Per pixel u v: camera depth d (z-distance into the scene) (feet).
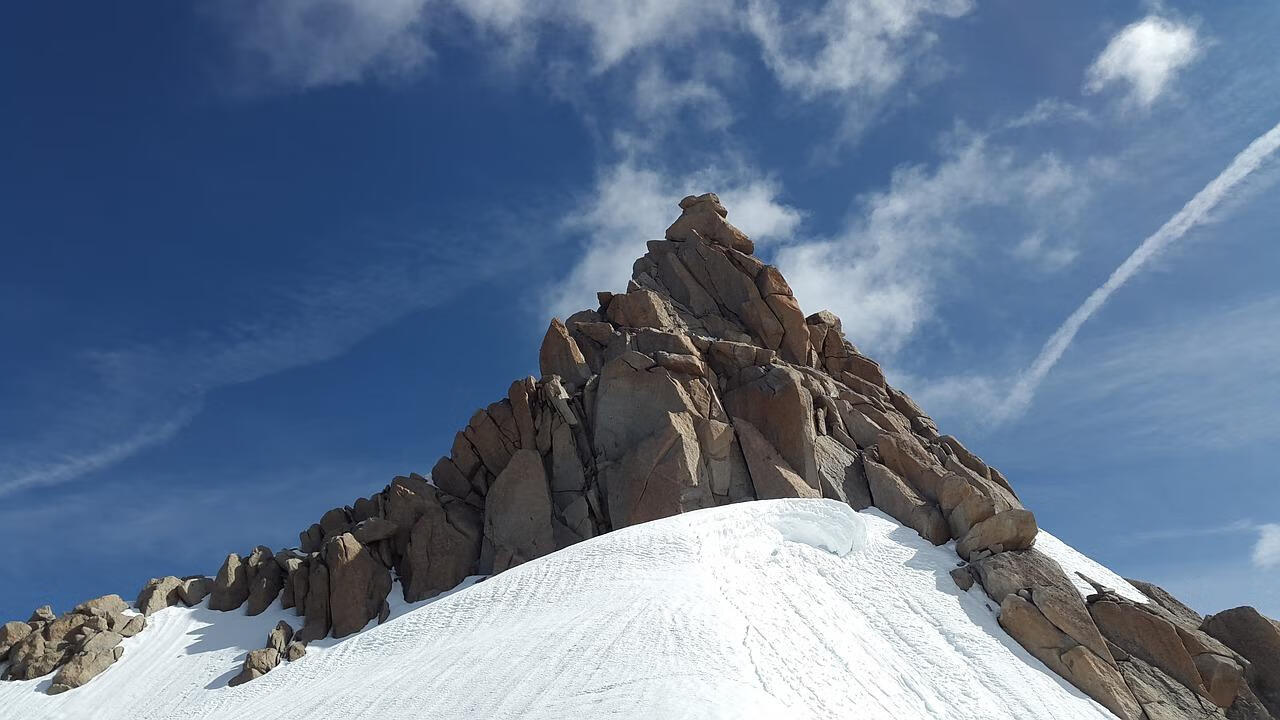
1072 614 139.13
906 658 126.52
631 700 96.84
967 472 199.00
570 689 103.55
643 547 150.92
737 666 104.58
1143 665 138.10
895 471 187.52
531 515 190.70
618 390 198.90
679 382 199.00
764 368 206.59
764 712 93.40
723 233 253.03
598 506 188.75
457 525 194.70
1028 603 140.26
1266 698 139.23
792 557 152.15
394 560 195.21
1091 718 121.70
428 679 118.73
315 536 209.05
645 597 128.16
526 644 120.88
